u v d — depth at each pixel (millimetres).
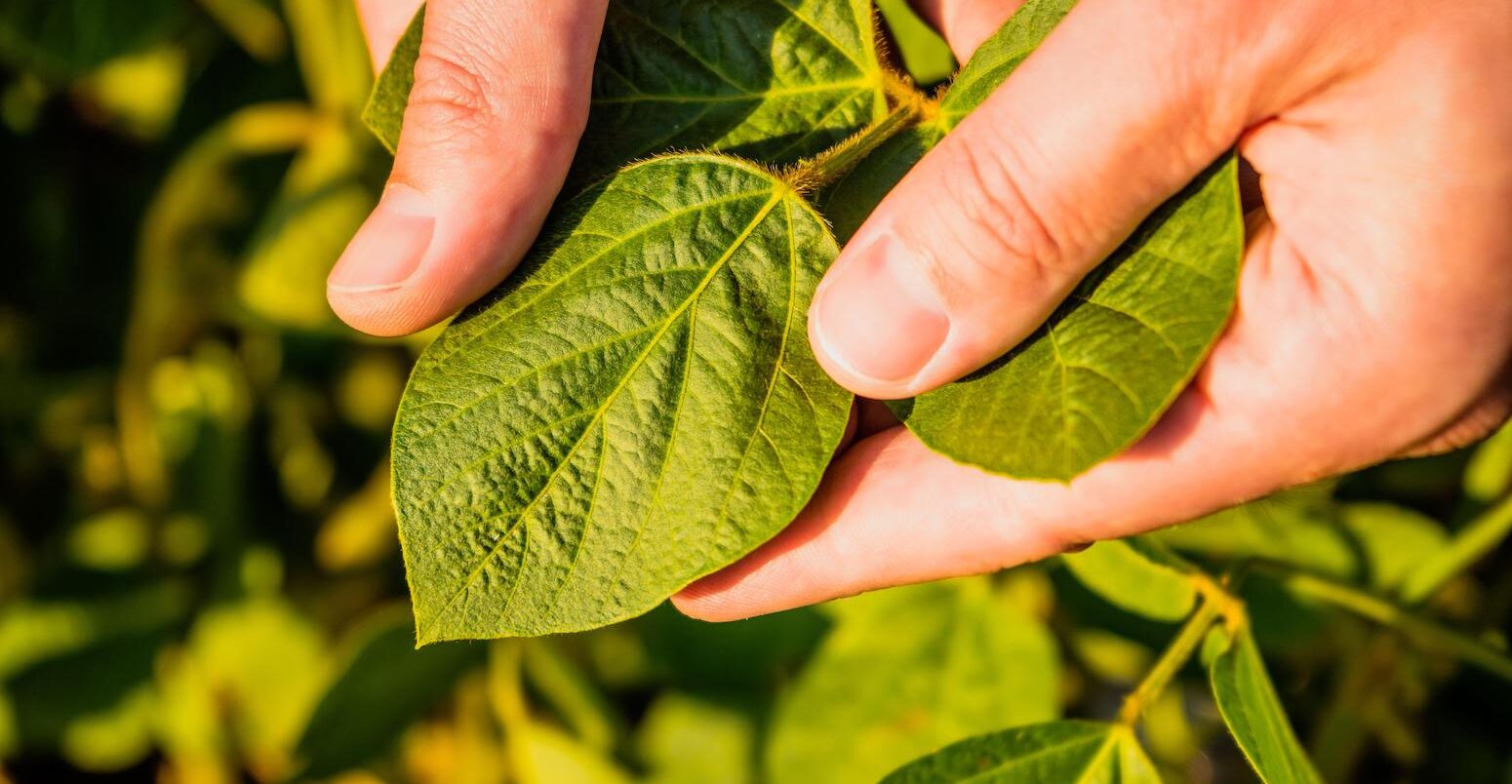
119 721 472
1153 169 302
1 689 466
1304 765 332
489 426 309
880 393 311
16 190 475
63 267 487
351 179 431
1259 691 338
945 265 303
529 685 438
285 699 462
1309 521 399
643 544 307
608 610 306
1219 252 297
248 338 461
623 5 323
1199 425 314
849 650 383
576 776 432
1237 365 312
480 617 305
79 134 483
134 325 450
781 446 309
